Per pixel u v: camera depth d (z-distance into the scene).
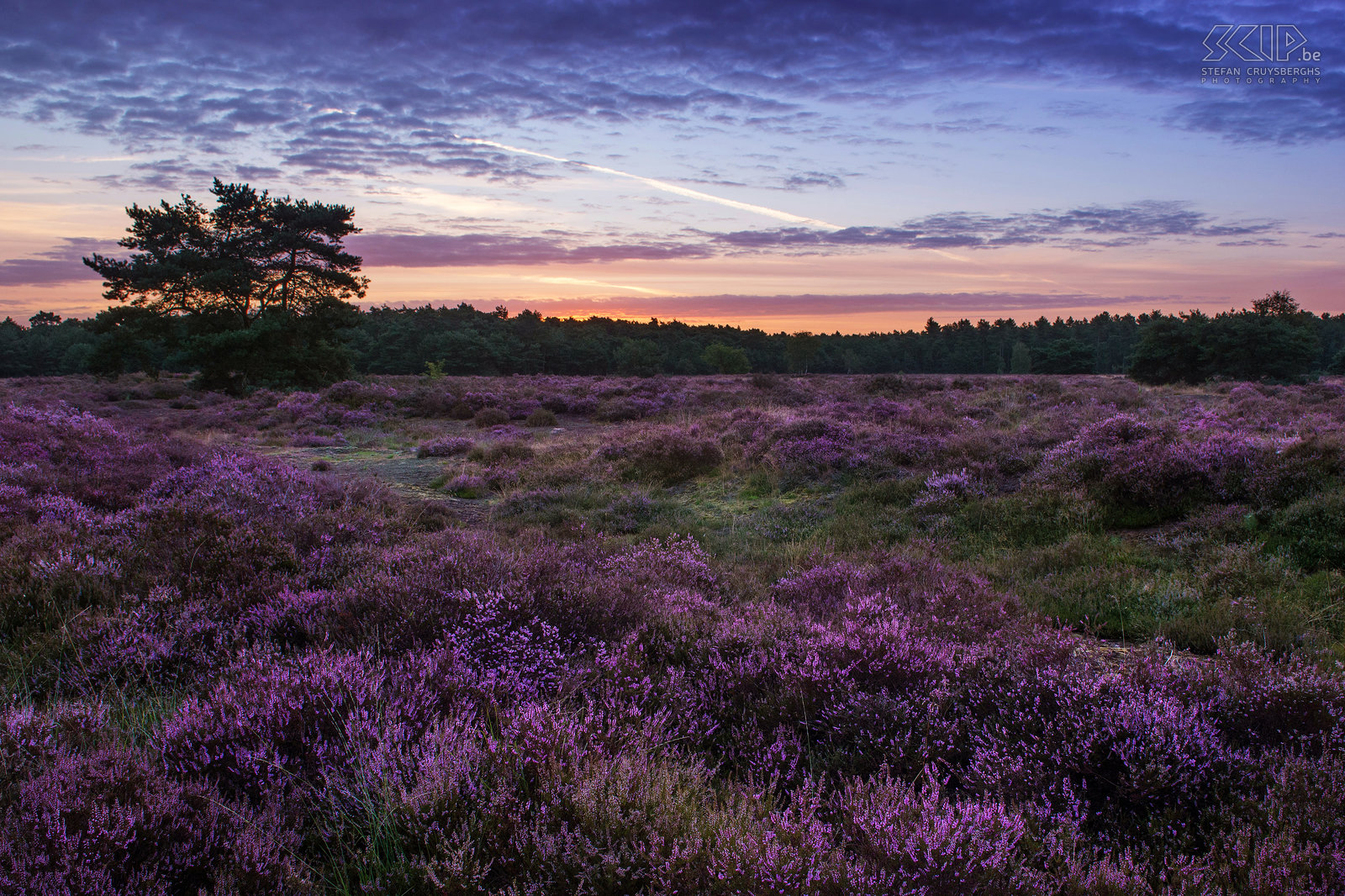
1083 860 2.36
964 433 13.10
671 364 130.62
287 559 5.57
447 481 12.78
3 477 8.45
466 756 2.61
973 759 3.02
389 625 4.23
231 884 1.99
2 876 1.86
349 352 44.03
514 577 4.92
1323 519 6.39
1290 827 2.35
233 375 35.88
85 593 4.87
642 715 3.34
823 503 10.12
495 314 174.25
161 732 2.87
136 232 37.94
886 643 3.88
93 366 37.62
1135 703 3.06
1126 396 21.91
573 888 2.10
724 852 2.09
